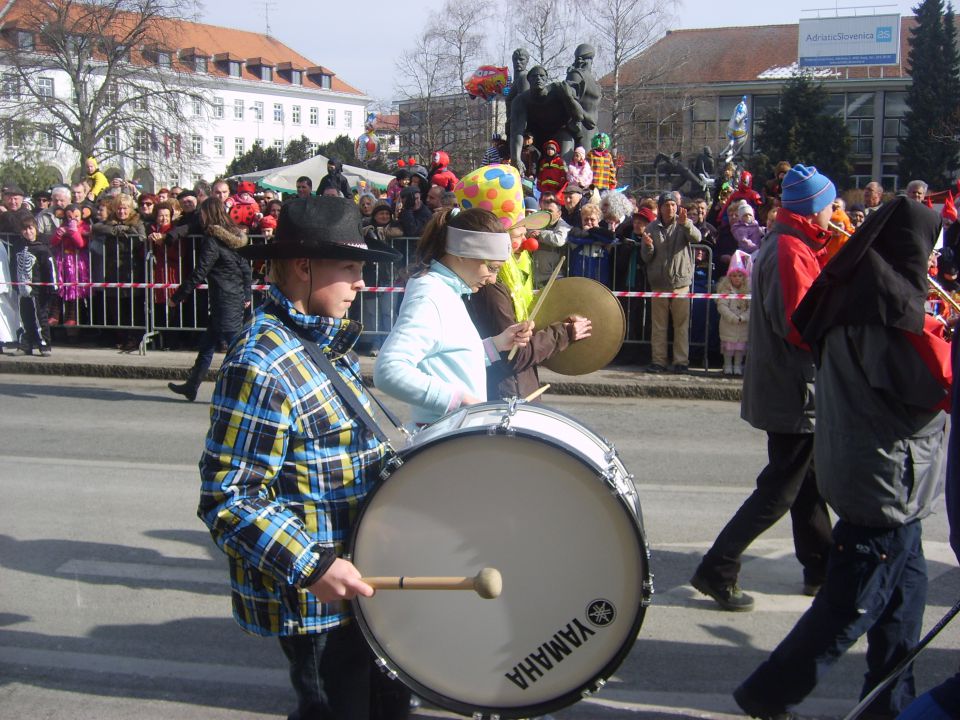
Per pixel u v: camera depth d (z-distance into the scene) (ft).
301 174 69.26
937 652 13.51
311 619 7.95
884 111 210.38
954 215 32.40
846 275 10.23
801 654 10.68
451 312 10.57
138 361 36.19
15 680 12.66
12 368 36.11
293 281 8.11
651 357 35.55
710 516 19.48
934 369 9.85
